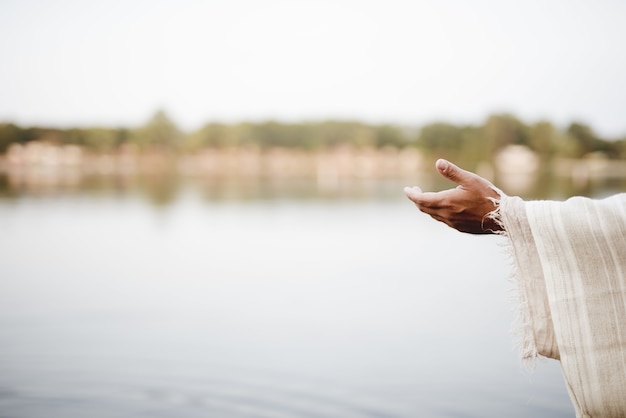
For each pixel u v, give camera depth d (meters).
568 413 3.36
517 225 1.57
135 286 7.07
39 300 6.29
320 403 3.57
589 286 1.53
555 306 1.55
